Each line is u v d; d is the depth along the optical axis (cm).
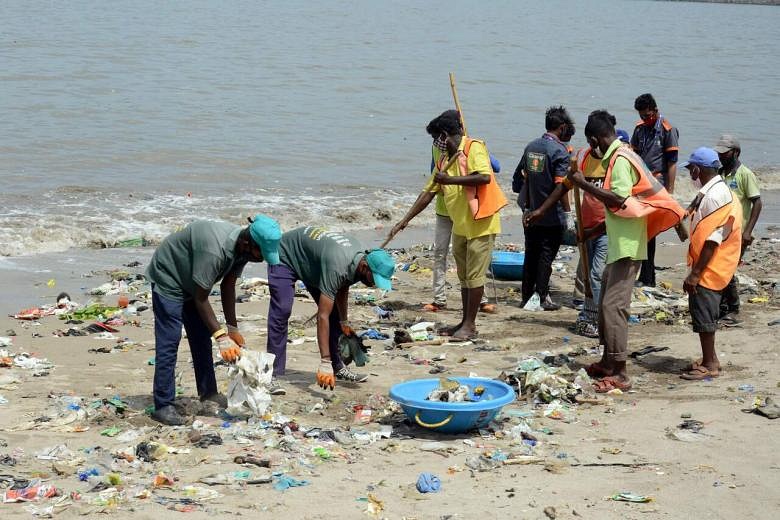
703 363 863
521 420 735
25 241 1522
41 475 614
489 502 571
